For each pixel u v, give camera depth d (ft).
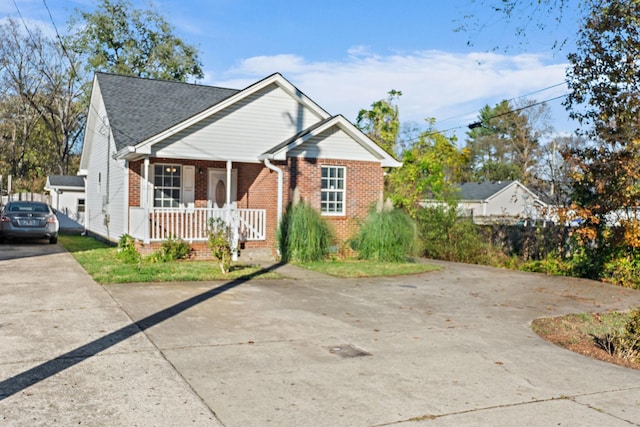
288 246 50.93
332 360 20.40
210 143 52.90
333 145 56.44
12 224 62.64
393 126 100.01
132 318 25.68
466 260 61.31
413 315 29.43
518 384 18.49
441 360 21.01
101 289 33.09
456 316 29.66
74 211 97.50
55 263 44.80
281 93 56.49
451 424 14.75
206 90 70.08
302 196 54.95
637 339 23.34
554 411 16.05
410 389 17.49
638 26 44.34
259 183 57.82
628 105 47.03
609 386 18.70
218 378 17.79
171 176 59.06
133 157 52.54
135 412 14.65
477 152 231.91
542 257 58.65
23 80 132.46
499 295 37.50
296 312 28.89
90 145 81.30
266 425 14.20
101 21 130.62
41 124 152.35
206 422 14.21
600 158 48.47
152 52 136.46
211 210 51.06
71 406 14.88
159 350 20.66
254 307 29.71
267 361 19.94
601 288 42.93
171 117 60.34
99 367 18.31
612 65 47.16
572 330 27.68
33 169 155.94
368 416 15.07
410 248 54.19
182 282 37.09
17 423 13.62
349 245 55.06
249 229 53.67
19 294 30.71
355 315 28.81
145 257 47.03
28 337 21.67
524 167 209.46
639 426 15.07
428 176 74.69
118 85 65.51
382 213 54.19
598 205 48.19
